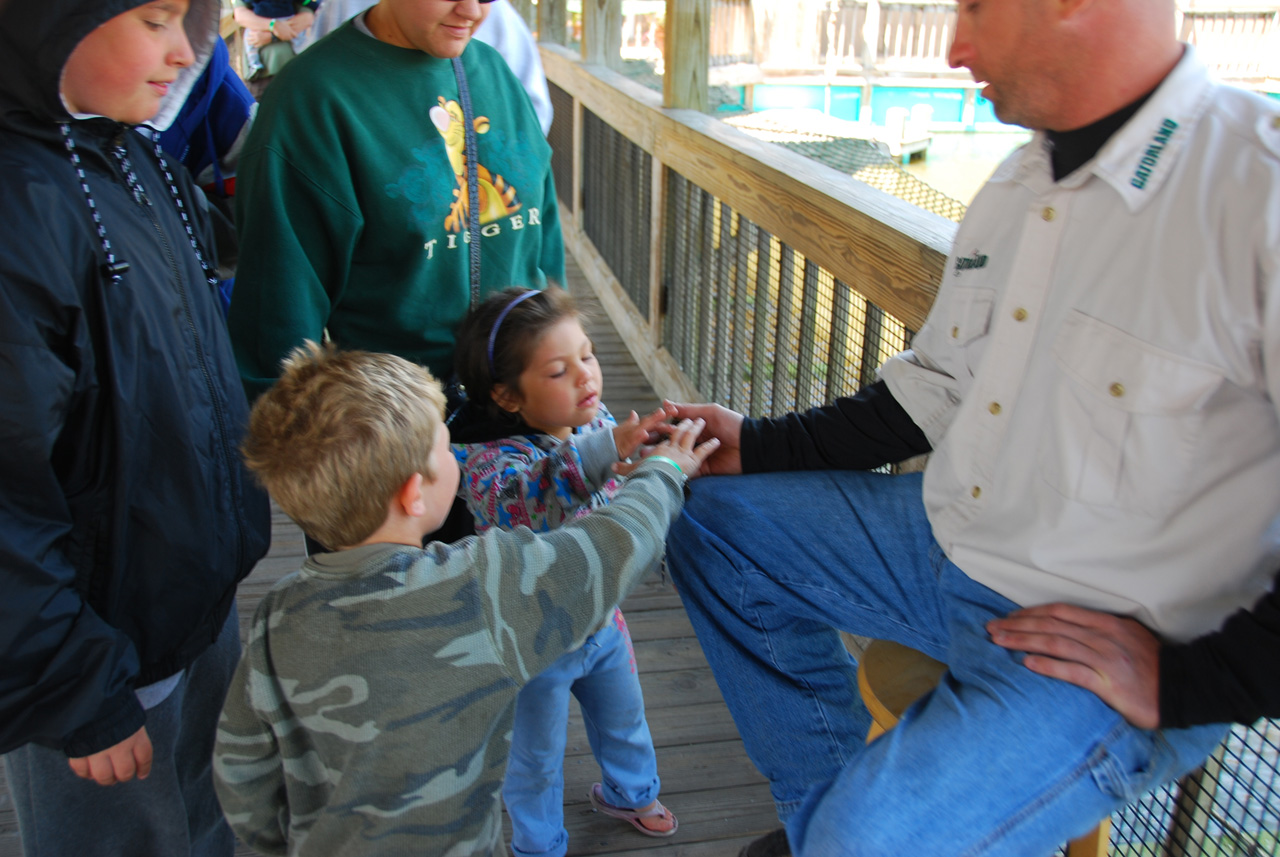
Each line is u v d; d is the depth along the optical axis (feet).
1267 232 3.25
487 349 5.48
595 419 6.07
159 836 4.75
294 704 3.82
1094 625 3.68
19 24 3.53
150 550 4.28
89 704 3.89
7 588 3.65
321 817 3.89
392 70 5.74
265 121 5.61
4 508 3.66
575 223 19.35
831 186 7.18
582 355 5.54
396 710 3.74
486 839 4.07
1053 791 3.61
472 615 3.80
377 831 3.82
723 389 10.72
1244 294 3.33
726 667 5.41
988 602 4.17
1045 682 3.70
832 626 5.36
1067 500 3.79
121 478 4.05
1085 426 3.72
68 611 3.83
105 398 3.97
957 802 3.57
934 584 4.83
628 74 17.95
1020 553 3.97
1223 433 3.51
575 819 6.64
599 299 17.26
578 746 7.30
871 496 5.22
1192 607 3.67
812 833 3.71
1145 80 3.63
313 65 5.61
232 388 4.80
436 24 5.52
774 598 5.18
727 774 7.02
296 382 3.91
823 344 7.89
